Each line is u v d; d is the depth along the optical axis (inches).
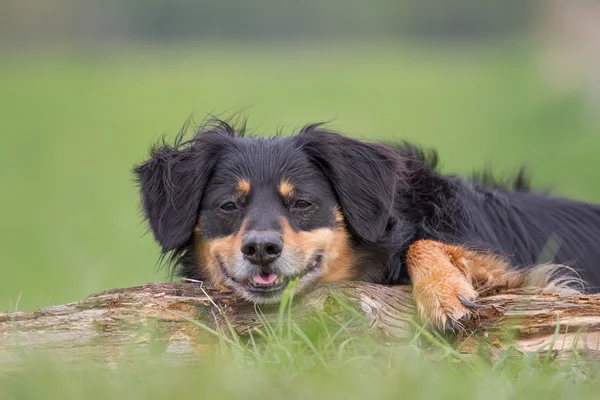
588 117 1688.0
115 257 802.8
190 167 378.9
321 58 3693.4
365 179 378.3
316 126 398.6
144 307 312.5
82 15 4798.2
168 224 377.4
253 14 5182.1
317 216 366.6
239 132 428.1
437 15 4904.0
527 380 283.6
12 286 719.1
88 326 306.2
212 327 325.7
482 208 420.8
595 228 440.1
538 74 1993.1
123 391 272.7
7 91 2598.4
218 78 2802.7
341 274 377.4
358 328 325.1
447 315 322.7
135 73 3048.7
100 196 1275.8
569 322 315.6
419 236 392.5
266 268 343.0
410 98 2245.3
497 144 1579.7
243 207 364.2
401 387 274.4
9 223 1074.1
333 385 274.8
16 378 281.6
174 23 5113.2
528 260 417.1
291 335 311.6
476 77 2640.3
